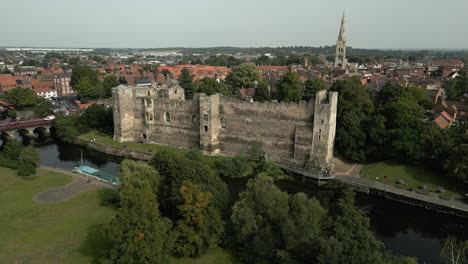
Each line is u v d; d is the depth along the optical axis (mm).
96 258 56156
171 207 68125
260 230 56250
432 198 80125
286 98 148500
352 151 102688
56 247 59281
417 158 92625
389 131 98500
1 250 58125
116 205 74812
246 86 193375
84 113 144875
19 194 80500
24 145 132750
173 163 72750
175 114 120750
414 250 64812
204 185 65250
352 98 110125
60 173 95938
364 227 50625
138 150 118312
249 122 108375
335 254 46656
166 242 53719
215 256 57812
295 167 99500
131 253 49812
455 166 83000
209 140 112062
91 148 127312
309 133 98188
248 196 61719
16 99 174875
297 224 54844
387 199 83938
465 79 178375
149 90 132000
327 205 79250
